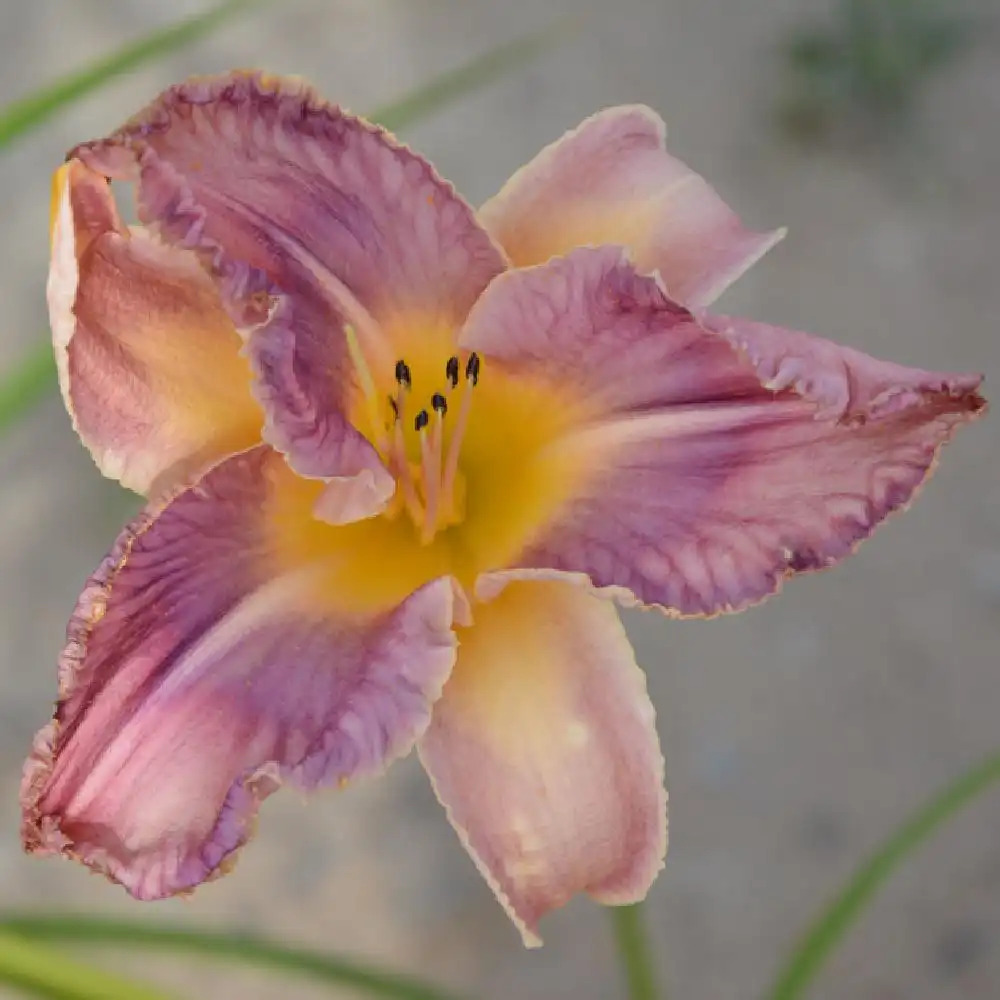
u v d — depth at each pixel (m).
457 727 0.61
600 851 0.61
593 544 0.62
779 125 1.46
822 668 1.10
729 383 0.61
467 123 1.47
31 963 0.61
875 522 0.60
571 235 0.63
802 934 0.98
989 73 1.48
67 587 1.14
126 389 0.61
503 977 0.98
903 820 1.03
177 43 0.69
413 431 0.64
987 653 1.10
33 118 0.67
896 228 1.38
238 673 0.61
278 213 0.61
